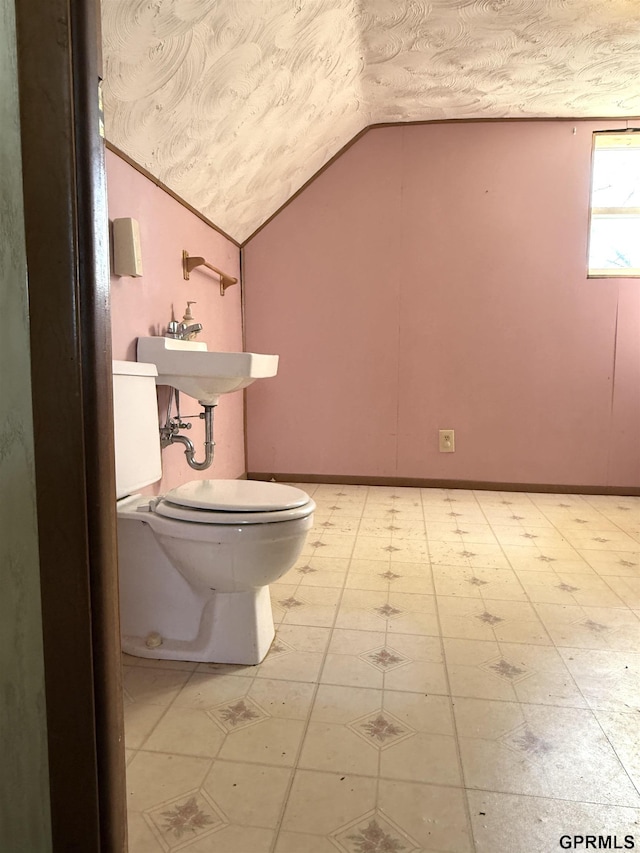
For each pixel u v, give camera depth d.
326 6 1.90
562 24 2.17
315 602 1.94
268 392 3.47
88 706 0.77
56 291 0.72
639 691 1.44
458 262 3.26
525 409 3.32
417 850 0.98
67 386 0.73
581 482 3.33
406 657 1.60
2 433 0.76
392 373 3.38
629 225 3.25
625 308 3.19
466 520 2.85
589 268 3.21
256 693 1.43
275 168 2.80
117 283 1.84
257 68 1.95
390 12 2.07
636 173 3.23
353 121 3.03
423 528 2.72
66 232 0.71
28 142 0.70
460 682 1.48
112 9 1.34
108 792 0.80
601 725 1.31
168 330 2.20
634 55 2.41
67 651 0.76
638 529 2.72
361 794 1.10
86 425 0.74
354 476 3.49
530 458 3.35
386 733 1.28
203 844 0.99
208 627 1.60
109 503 0.78
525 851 0.98
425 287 3.29
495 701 1.40
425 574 2.18
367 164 3.25
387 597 1.98
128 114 1.70
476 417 3.35
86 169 0.71
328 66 2.30
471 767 1.18
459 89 2.74
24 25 0.69
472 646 1.66
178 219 2.33
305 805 1.08
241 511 1.47
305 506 1.52
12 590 0.78
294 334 3.41
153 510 1.59
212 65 1.76
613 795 1.11
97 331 0.74
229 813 1.06
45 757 0.80
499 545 2.50
